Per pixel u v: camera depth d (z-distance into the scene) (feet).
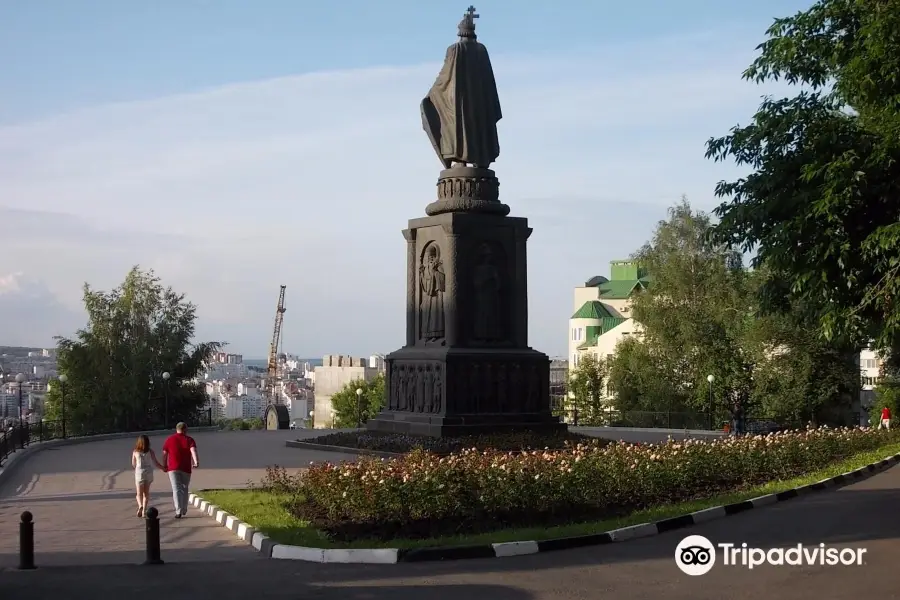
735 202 58.08
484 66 100.01
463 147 98.53
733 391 188.44
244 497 60.34
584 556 43.24
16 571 40.47
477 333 95.81
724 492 65.57
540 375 96.68
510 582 37.99
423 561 42.24
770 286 60.39
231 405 531.91
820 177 53.52
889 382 184.14
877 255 51.93
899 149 50.78
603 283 340.59
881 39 50.19
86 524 54.49
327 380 391.24
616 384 209.87
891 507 58.70
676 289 196.34
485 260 96.37
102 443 126.00
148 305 204.03
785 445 80.18
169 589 36.94
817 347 175.63
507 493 50.67
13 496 67.92
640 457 61.00
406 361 98.84
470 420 92.48
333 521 48.47
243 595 35.91
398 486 48.14
